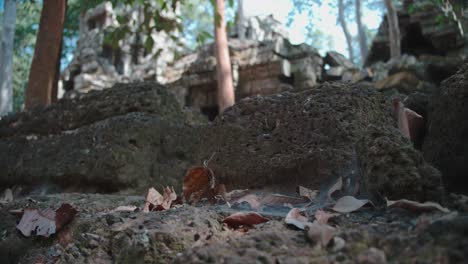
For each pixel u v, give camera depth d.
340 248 0.54
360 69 5.33
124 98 1.50
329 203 0.81
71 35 7.14
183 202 0.99
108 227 0.83
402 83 3.79
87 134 1.42
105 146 1.35
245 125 1.07
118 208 0.97
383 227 0.60
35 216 1.03
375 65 4.61
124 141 1.34
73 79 6.13
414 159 0.72
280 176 0.99
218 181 1.07
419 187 0.68
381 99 1.05
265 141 1.02
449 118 0.89
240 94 5.03
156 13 2.19
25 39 7.78
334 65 5.42
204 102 5.18
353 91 0.98
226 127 1.09
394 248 0.52
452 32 4.27
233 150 1.06
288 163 0.97
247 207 0.87
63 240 0.95
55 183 1.44
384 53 5.30
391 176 0.71
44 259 0.93
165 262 0.66
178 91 5.22
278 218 0.75
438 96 0.96
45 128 1.63
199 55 5.77
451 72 4.13
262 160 1.01
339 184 0.85
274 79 4.90
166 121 1.46
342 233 0.57
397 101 1.05
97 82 5.67
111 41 2.26
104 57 6.07
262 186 1.01
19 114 1.73
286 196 0.89
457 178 0.87
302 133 0.98
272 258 0.54
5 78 5.01
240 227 0.74
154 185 1.37
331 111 0.96
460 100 0.86
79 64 6.07
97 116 1.52
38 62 2.03
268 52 4.95
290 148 0.99
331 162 0.92
